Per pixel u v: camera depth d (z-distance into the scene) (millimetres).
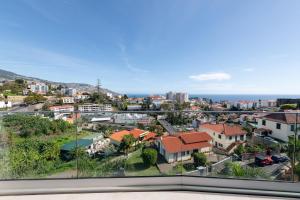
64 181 2223
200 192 2096
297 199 1946
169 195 2025
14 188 2139
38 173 2463
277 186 2129
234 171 2395
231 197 1982
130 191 2111
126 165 2492
